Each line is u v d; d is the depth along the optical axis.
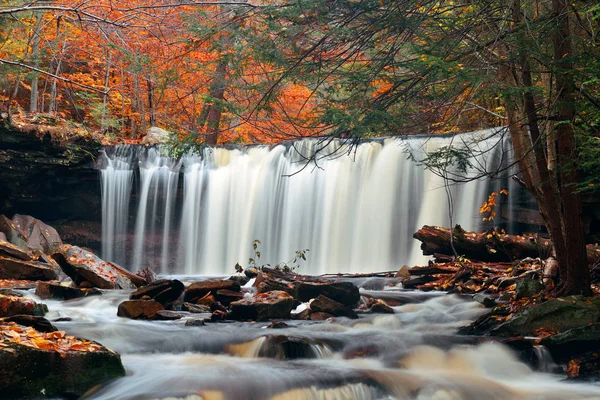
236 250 21.45
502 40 8.02
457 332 9.96
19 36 15.95
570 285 9.67
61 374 6.65
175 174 22.48
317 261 19.88
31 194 21.75
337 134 9.09
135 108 27.94
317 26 8.59
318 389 7.17
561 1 8.10
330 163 20.00
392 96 8.70
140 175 22.75
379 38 8.66
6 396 6.27
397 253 18.56
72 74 24.62
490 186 16.91
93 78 27.31
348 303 12.10
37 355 6.50
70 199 22.75
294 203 20.56
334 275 16.30
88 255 14.98
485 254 14.85
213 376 7.36
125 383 7.04
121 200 22.80
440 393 7.32
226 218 21.80
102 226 22.77
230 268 21.45
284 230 20.66
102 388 6.91
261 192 21.25
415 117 9.27
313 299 11.52
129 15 9.88
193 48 9.41
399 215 18.59
